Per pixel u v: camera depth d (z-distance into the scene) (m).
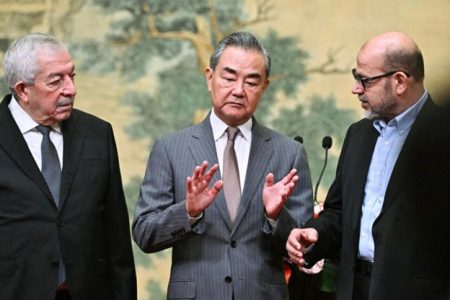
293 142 5.71
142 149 9.63
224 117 5.47
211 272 5.30
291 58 9.44
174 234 5.20
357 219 5.14
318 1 9.40
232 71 5.37
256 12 9.49
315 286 6.14
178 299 5.32
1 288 5.11
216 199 5.37
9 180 5.19
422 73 5.12
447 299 4.51
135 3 9.62
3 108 5.41
